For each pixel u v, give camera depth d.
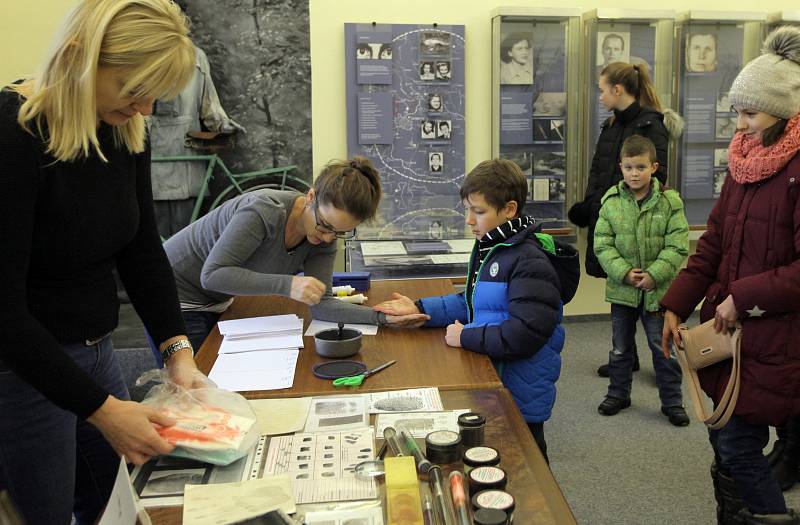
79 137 1.14
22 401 1.27
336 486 1.12
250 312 2.32
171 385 1.40
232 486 1.11
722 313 1.91
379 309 2.12
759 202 1.88
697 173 4.78
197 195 4.53
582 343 4.53
